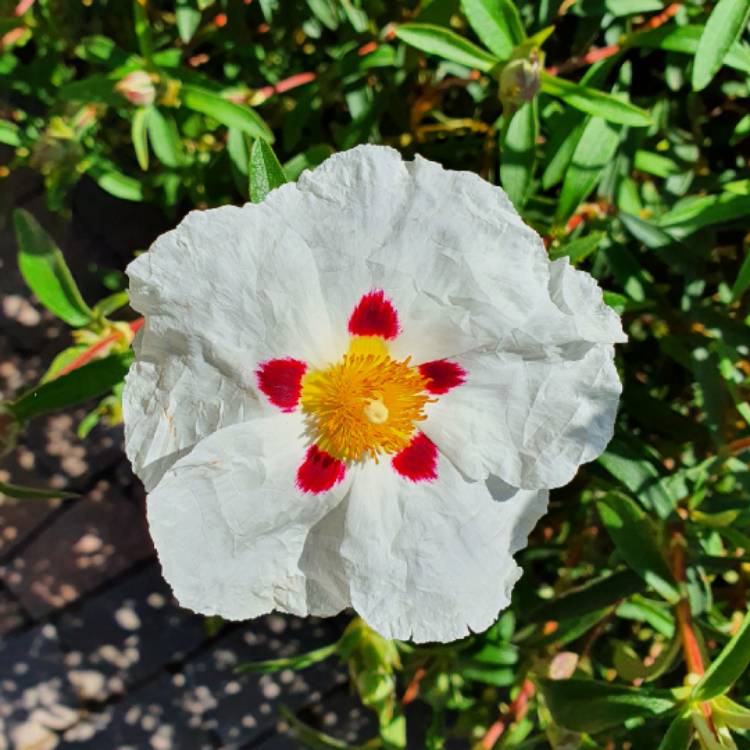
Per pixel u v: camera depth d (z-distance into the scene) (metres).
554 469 0.14
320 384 0.14
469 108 0.24
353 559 0.15
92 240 0.30
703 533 0.20
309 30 0.22
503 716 0.21
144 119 0.19
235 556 0.14
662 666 0.17
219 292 0.13
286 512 0.14
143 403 0.13
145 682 0.31
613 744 0.22
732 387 0.19
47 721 0.30
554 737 0.19
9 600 0.30
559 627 0.20
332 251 0.13
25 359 0.30
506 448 0.15
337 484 0.15
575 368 0.14
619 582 0.19
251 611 0.14
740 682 0.21
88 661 0.31
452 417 0.15
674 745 0.16
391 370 0.15
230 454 0.13
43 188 0.29
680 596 0.17
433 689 0.23
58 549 0.31
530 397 0.14
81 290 0.29
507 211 0.13
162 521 0.13
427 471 0.15
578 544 0.23
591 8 0.19
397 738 0.21
